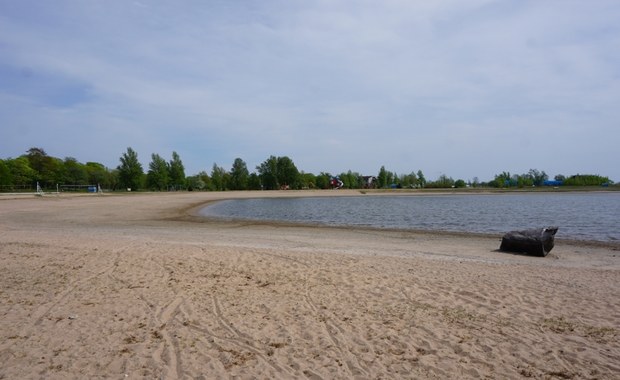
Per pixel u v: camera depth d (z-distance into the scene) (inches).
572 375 205.3
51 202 1754.4
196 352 227.3
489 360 221.1
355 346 238.4
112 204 1712.6
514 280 397.7
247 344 239.5
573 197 2864.2
